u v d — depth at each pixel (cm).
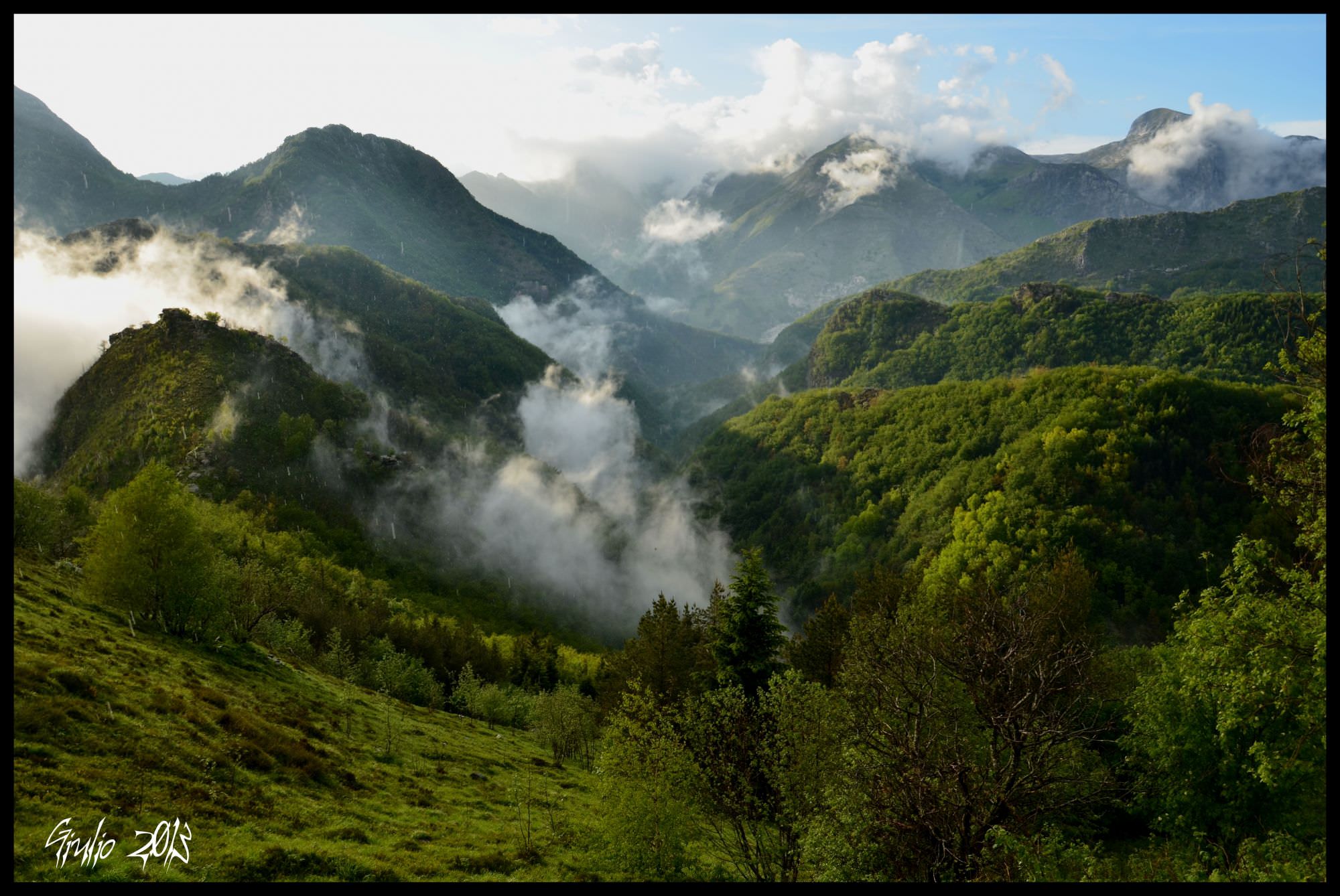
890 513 19312
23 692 3027
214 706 3991
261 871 2495
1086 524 11431
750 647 4794
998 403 19612
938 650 2377
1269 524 10581
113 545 5284
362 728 5175
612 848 3002
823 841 2316
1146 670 4534
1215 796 2997
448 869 2912
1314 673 1917
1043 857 1894
